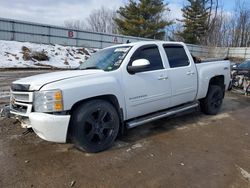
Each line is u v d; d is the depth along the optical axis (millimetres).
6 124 4652
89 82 3381
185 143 3963
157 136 4262
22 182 2754
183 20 46062
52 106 3084
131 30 37906
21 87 3330
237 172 3033
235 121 5285
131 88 3846
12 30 22656
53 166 3121
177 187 2689
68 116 3162
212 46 39938
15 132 4273
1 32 22031
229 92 9219
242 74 9008
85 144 3385
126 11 39375
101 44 29375
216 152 3627
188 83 4840
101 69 3887
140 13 39250
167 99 4453
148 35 38531
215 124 5027
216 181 2814
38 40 24500
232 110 6332
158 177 2891
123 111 3797
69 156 3410
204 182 2791
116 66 3826
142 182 2781
